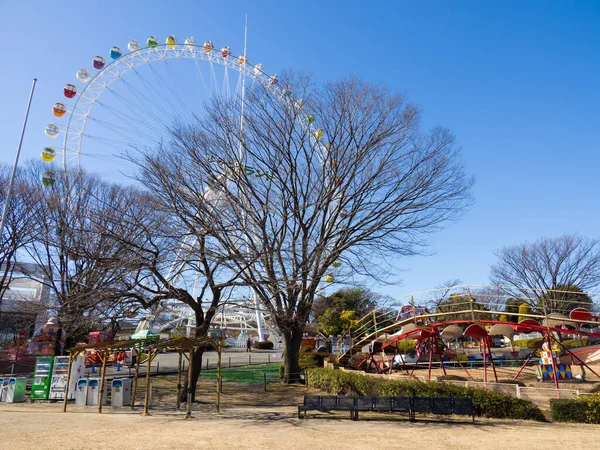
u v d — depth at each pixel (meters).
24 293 47.00
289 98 25.05
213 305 20.81
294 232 24.23
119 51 38.34
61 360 21.47
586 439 12.07
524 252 45.88
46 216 30.89
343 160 24.95
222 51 38.66
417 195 25.09
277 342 63.50
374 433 12.80
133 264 18.66
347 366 28.55
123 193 29.56
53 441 11.02
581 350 24.47
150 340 18.75
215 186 21.98
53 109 36.03
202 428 13.52
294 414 16.81
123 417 15.97
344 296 55.22
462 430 13.44
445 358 30.06
